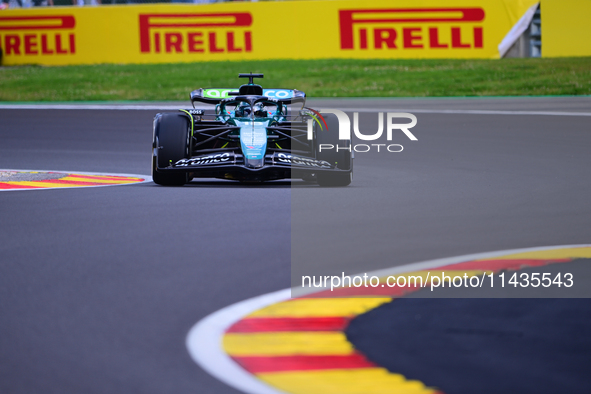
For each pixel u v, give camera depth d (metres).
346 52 94.75
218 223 21.34
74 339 11.83
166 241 18.84
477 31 94.00
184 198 26.17
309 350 11.41
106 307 13.45
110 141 49.00
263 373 10.53
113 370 10.61
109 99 78.25
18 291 14.44
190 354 11.23
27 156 42.34
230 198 26.23
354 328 12.45
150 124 57.66
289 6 94.25
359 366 10.78
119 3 101.38
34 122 59.31
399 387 10.04
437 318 12.98
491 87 81.12
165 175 29.66
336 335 12.09
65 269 16.09
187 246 18.30
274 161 28.19
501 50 94.31
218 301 13.87
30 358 11.05
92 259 16.94
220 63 94.44
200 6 94.62
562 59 91.62
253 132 28.77
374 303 13.88
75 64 96.12
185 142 29.28
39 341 11.75
